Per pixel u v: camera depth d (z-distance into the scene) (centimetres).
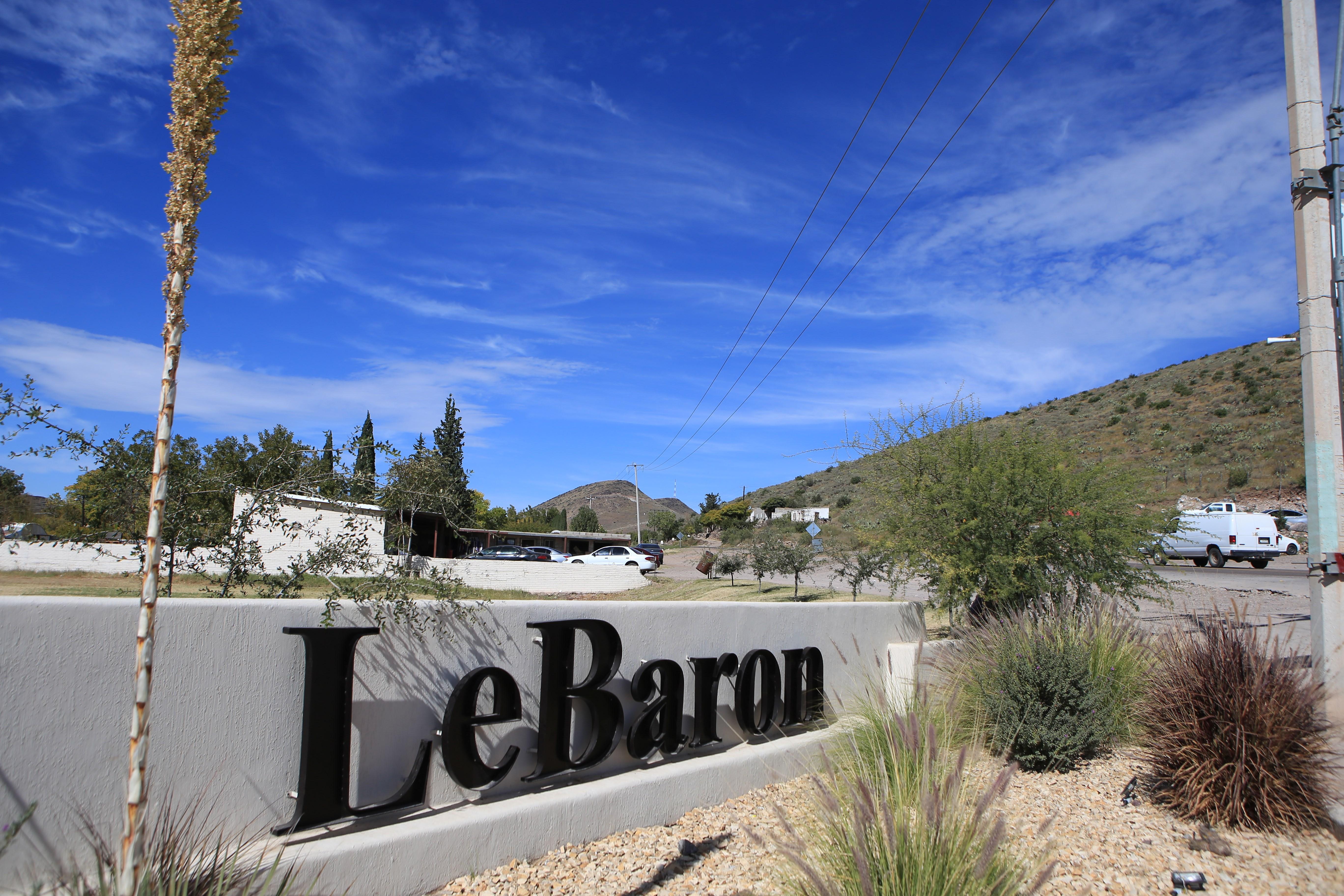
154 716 359
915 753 443
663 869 468
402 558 562
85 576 2150
